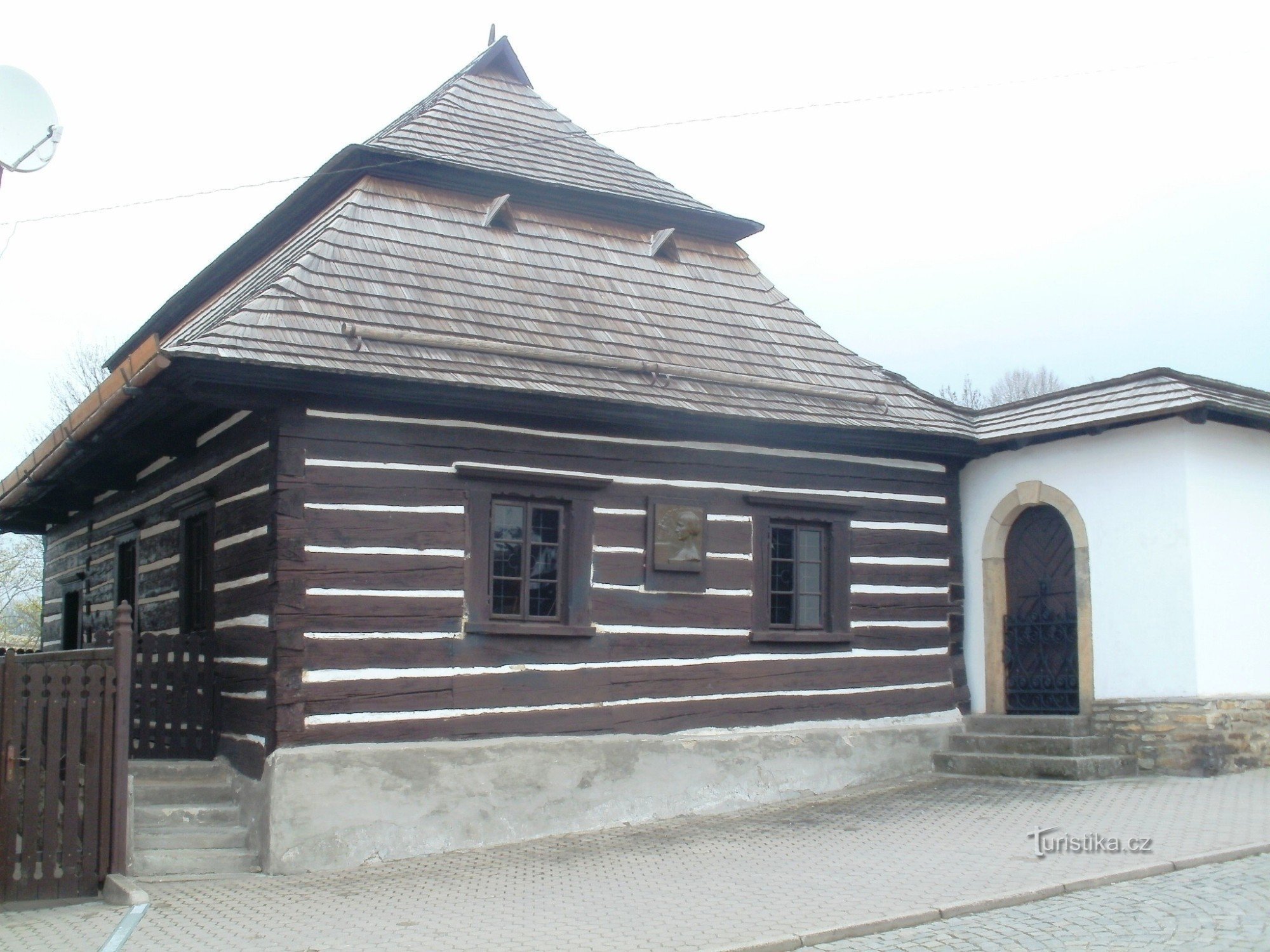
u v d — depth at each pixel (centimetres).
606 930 717
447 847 988
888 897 766
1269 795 1032
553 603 1092
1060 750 1188
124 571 1430
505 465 1065
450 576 1025
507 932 721
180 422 1118
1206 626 1167
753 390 1222
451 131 1330
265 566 983
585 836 1030
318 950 696
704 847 960
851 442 1256
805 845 948
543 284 1216
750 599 1193
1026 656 1311
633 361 1152
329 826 938
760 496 1205
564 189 1312
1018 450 1328
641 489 1141
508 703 1041
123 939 723
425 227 1200
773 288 1423
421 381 990
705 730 1146
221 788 996
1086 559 1255
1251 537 1225
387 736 979
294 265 1072
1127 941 658
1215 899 730
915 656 1298
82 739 859
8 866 817
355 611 978
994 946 661
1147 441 1211
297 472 969
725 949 668
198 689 1063
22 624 3597
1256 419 1195
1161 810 985
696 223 1403
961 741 1277
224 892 852
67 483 1399
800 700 1209
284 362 933
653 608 1133
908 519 1317
